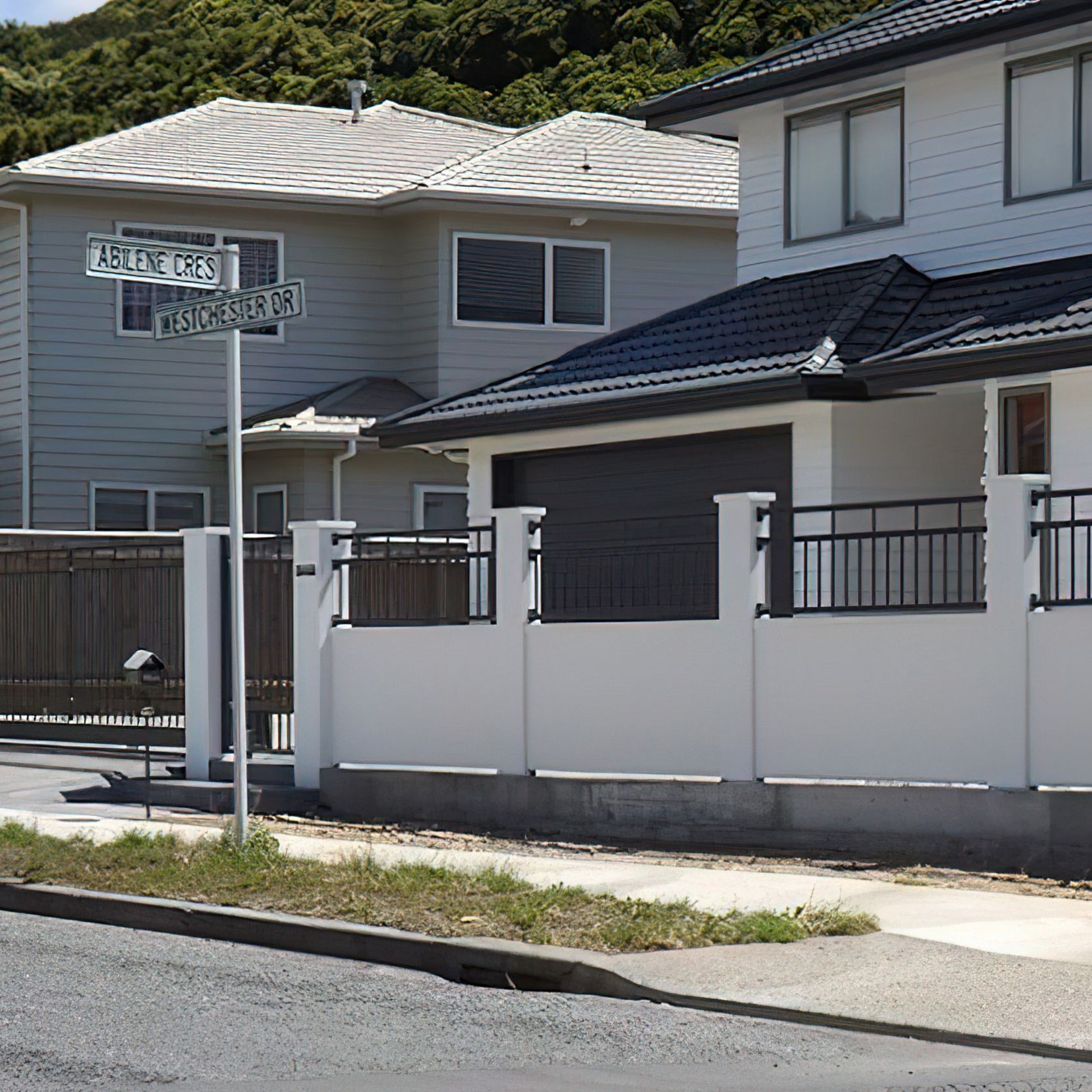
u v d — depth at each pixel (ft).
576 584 65.62
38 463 96.63
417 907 37.96
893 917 36.94
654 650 50.42
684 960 33.53
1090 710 42.86
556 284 102.32
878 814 46.11
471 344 100.83
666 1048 28.66
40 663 71.97
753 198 76.38
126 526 98.37
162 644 67.56
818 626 47.42
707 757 49.26
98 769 65.36
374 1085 26.43
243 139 108.78
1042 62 65.82
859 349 61.87
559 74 196.75
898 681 45.98
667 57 190.90
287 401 100.89
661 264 103.91
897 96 70.79
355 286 102.27
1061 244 64.95
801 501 63.21
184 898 40.19
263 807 56.80
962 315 62.54
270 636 61.72
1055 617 43.45
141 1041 29.27
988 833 44.14
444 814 54.13
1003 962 32.63
